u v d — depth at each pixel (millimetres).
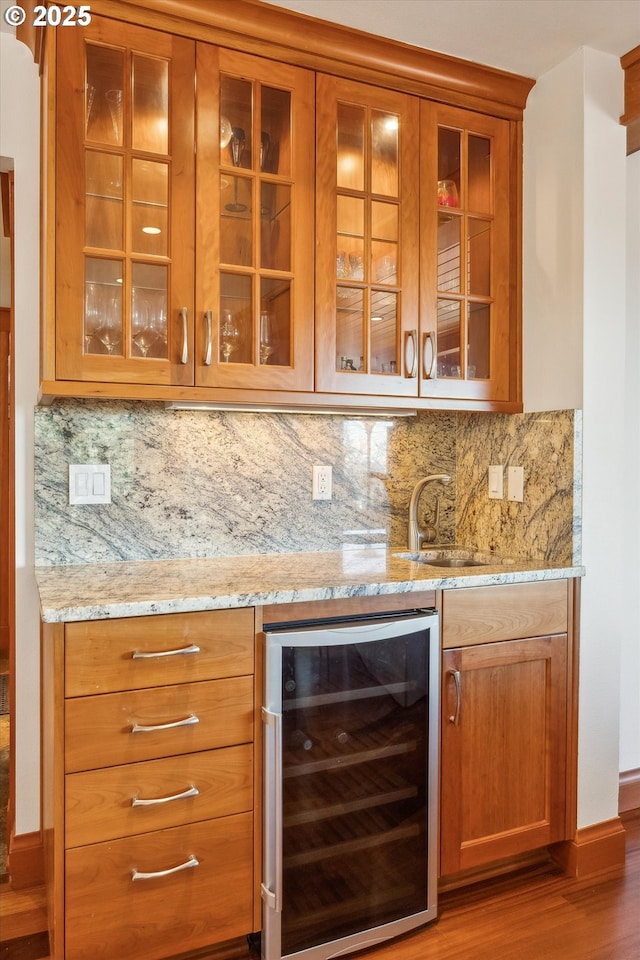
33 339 1914
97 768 1411
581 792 2057
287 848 1583
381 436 2410
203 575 1780
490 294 2195
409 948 1712
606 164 2064
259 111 1812
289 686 1568
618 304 2107
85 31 1616
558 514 2094
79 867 1400
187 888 1499
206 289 1748
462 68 2041
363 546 2381
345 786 1653
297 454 2254
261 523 2199
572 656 2049
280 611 1591
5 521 4371
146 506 2031
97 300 1669
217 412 2123
